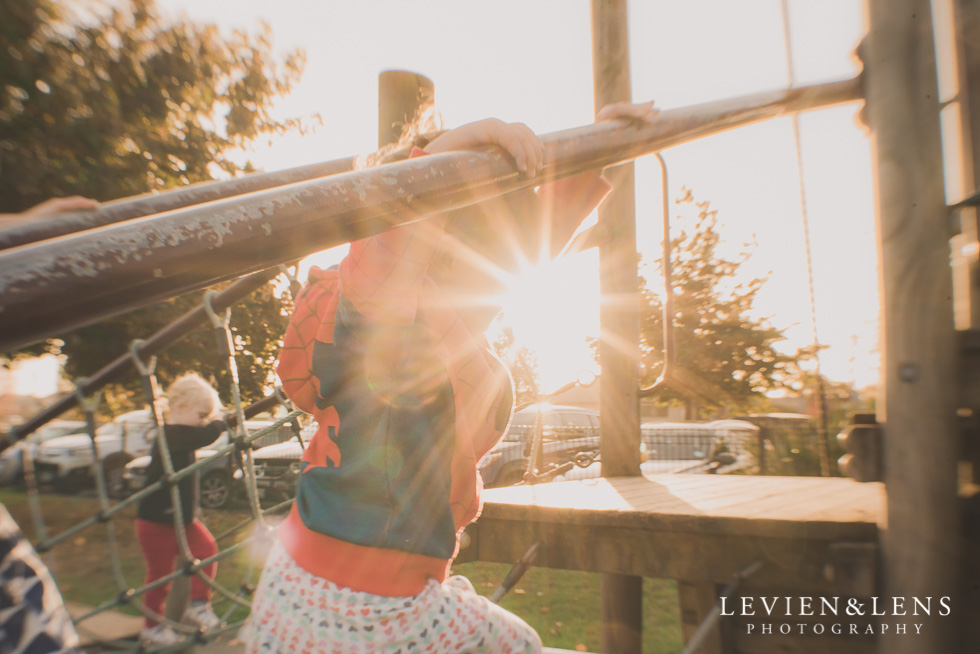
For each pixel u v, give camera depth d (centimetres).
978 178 174
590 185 133
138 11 988
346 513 90
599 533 165
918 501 125
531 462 240
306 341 100
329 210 46
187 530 418
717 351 1372
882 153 136
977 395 126
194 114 1126
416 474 92
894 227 133
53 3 849
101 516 317
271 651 87
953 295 130
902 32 135
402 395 93
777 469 909
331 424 96
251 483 262
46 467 1231
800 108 142
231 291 247
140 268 35
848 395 519
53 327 33
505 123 69
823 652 158
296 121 1238
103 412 1520
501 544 178
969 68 177
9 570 74
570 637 460
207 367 1103
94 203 95
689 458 1052
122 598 316
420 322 100
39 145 854
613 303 296
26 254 31
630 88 293
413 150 71
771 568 145
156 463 413
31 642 74
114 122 929
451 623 92
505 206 118
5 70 789
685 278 1395
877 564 132
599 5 299
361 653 85
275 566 93
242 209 41
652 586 621
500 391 112
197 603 421
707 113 110
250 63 1169
